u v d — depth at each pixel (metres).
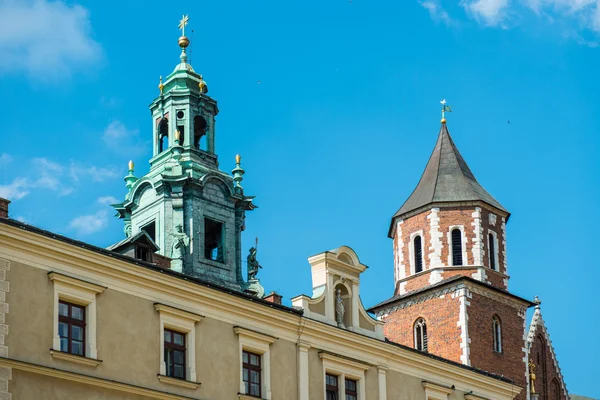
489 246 98.12
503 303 96.38
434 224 97.94
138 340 57.50
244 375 62.31
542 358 102.62
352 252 70.25
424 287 96.75
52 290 54.62
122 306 57.34
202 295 60.81
